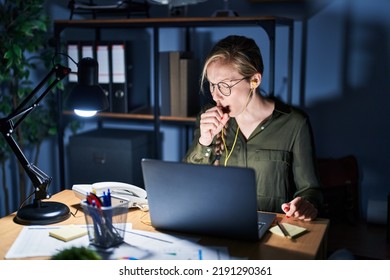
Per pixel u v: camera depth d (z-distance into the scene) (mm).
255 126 1829
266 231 1416
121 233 1325
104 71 2740
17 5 2654
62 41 2953
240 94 1682
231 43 1684
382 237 2430
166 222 1401
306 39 2672
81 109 1511
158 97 2654
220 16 2492
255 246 1311
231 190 1275
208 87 1939
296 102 2742
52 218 1487
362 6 2551
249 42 1703
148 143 2939
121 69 2721
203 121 1688
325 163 2615
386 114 2594
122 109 2764
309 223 1494
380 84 2580
